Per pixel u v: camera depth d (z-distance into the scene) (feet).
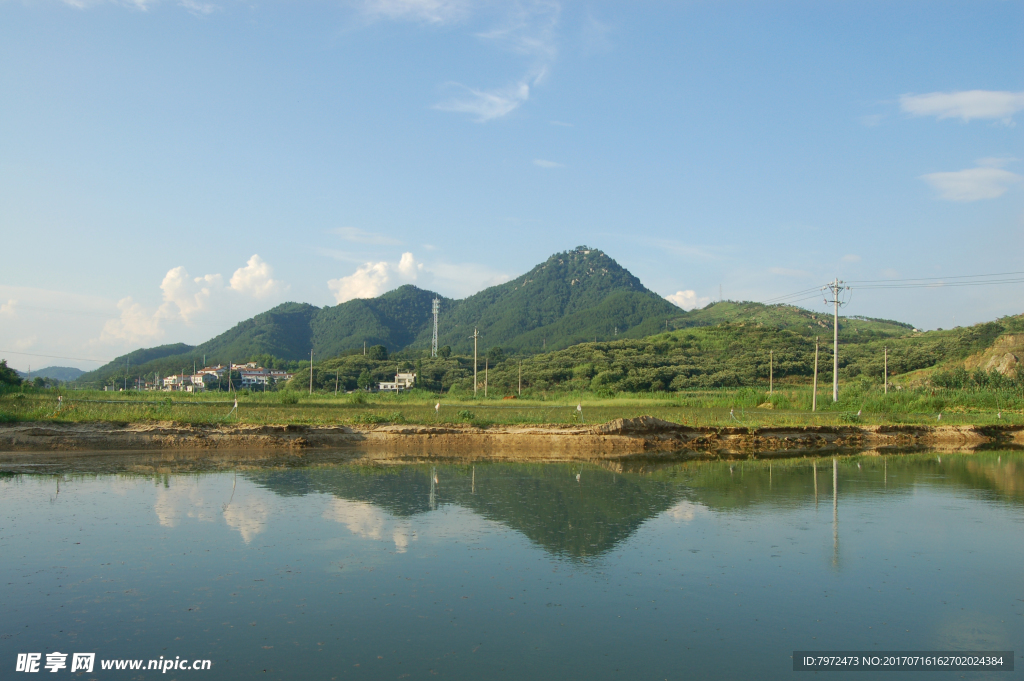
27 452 98.73
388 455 108.47
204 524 57.57
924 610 40.91
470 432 120.98
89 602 39.75
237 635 35.47
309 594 41.60
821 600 42.24
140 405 147.33
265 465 92.38
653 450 121.90
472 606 40.11
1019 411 197.36
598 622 38.09
